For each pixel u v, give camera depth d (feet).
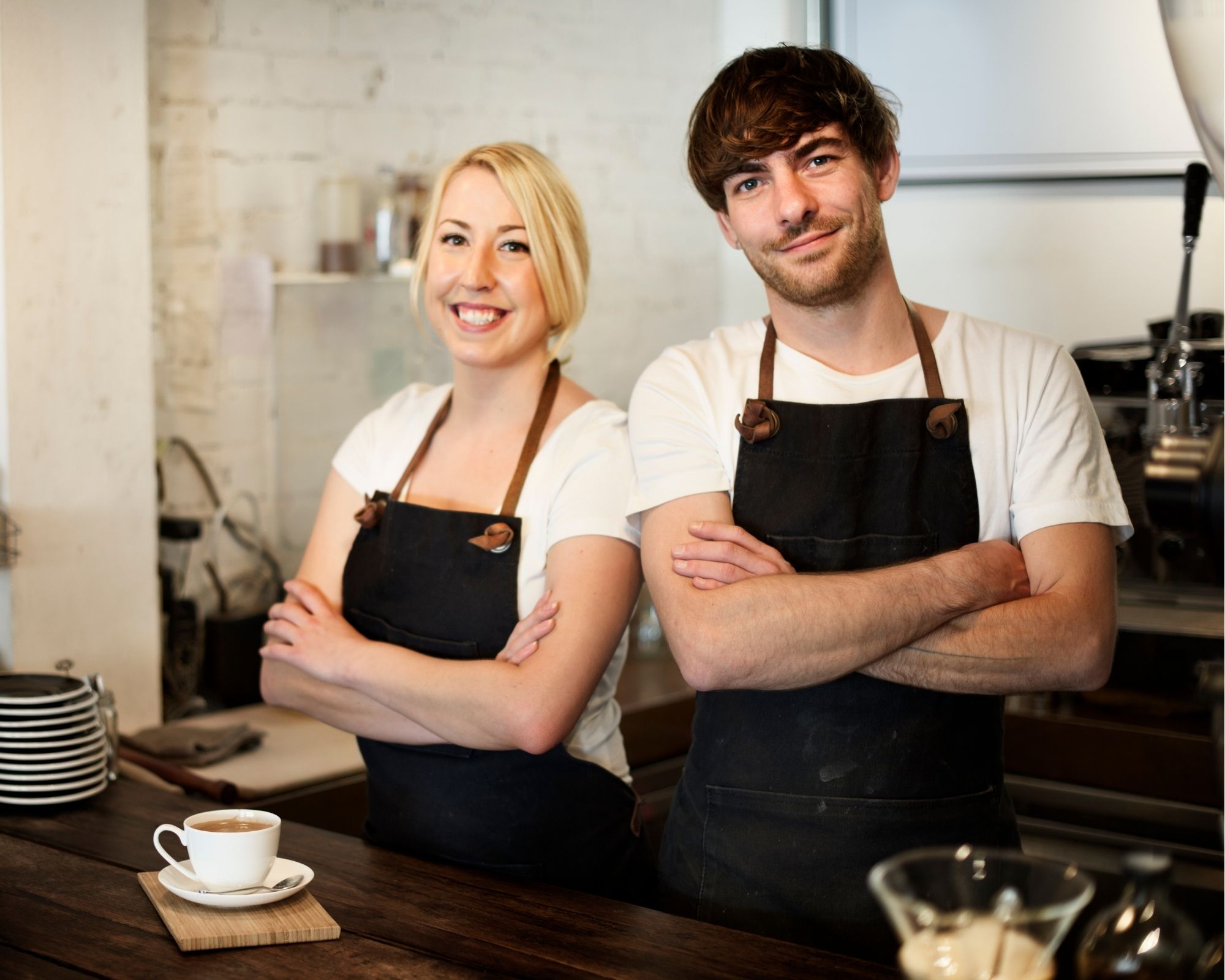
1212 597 7.52
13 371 7.57
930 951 2.95
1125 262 9.60
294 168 10.32
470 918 4.55
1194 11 3.38
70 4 7.66
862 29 9.77
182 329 9.66
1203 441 6.94
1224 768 6.93
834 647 4.71
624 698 9.52
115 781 6.47
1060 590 4.87
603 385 12.84
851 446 5.10
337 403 10.62
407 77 11.01
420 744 5.62
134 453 8.23
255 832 4.50
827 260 4.95
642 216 13.03
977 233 10.08
